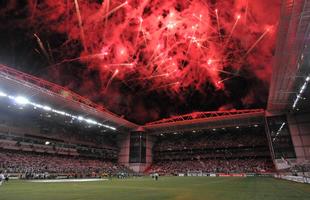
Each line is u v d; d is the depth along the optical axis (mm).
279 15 28906
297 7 27219
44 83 53375
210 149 86438
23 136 59656
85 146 77375
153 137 94375
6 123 56875
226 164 79062
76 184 31547
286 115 63906
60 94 57031
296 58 38125
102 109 71625
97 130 82000
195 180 43969
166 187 26219
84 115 67438
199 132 88125
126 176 66312
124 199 15219
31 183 32906
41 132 65000
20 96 51469
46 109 58250
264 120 71375
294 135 61000
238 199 14469
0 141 54031
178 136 94125
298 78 45156
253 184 29969
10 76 45750
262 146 79062
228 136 87125
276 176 56188
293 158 59031
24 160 55375
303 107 60188
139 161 83750
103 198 15844
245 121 74438
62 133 71562
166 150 91250
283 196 16000
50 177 51031
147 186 27969
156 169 85500
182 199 14961
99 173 66188
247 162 77250
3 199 15406
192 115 83125
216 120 76938
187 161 87438
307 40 33188
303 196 15930
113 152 87188
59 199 15328
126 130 87375
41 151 62906
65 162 65625
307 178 30266
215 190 21641
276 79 45750
